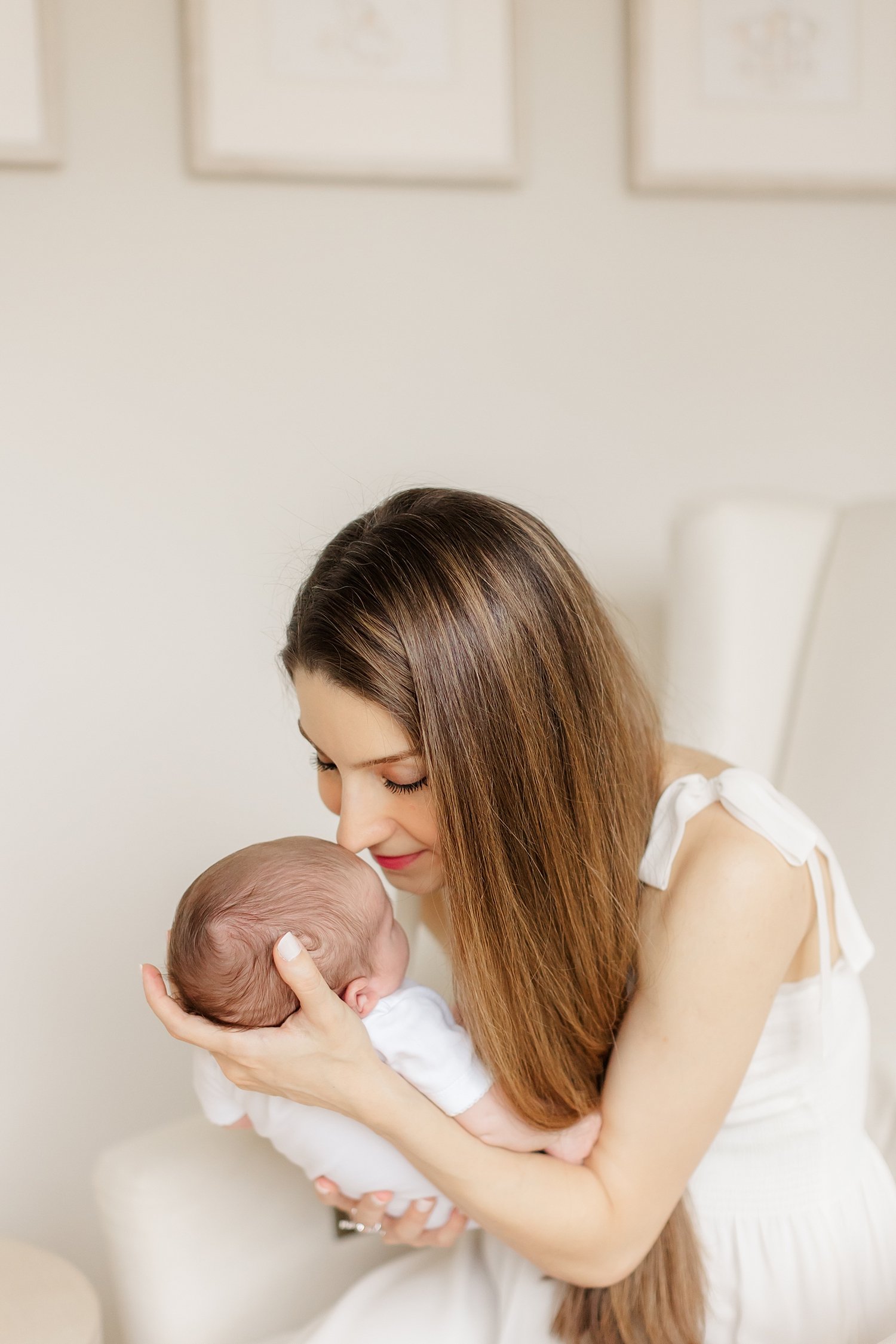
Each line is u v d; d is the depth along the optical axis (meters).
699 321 1.74
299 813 1.72
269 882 0.93
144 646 1.62
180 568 1.62
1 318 1.52
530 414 1.71
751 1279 1.04
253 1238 1.21
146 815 1.66
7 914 1.63
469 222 1.65
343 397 1.64
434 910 1.28
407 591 0.89
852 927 1.06
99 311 1.55
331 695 0.90
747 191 1.70
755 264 1.75
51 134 1.48
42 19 1.46
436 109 1.58
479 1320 1.11
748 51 1.66
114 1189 1.19
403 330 1.65
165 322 1.57
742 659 1.47
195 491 1.61
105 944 1.67
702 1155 0.97
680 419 1.76
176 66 1.53
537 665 0.91
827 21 1.68
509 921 0.91
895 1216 1.09
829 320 1.79
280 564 1.65
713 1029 0.93
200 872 1.69
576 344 1.71
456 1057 0.95
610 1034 0.99
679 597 1.51
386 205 1.62
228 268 1.58
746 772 1.01
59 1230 1.71
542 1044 0.94
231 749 1.68
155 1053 1.71
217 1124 1.11
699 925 0.93
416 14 1.56
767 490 1.80
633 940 0.97
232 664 1.66
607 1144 0.96
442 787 0.89
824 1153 1.06
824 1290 1.03
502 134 1.60
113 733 1.63
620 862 0.96
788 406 1.80
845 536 1.50
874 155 1.72
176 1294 1.17
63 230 1.52
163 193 1.55
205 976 0.91
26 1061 1.66
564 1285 1.08
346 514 1.66
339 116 1.55
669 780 1.07
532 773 0.90
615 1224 0.94
